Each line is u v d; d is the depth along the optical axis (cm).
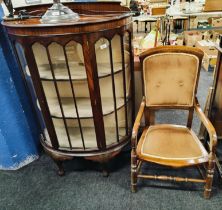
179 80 151
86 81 142
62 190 169
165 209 148
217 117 182
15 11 159
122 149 184
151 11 338
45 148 172
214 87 168
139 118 146
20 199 164
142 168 180
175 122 234
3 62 162
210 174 138
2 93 167
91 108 146
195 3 357
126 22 133
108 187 167
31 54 128
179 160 134
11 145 184
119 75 147
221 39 155
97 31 119
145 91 159
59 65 144
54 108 154
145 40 227
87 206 155
